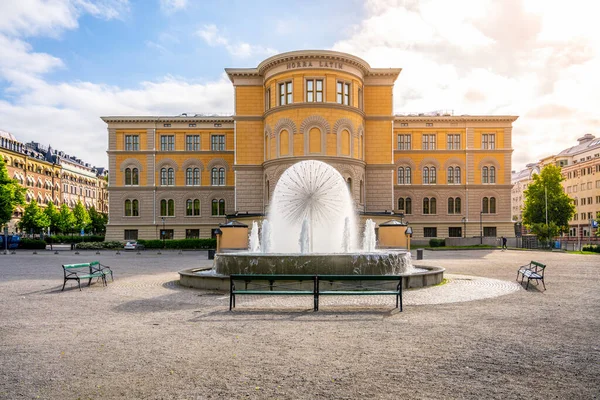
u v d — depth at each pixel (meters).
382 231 29.61
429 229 56.56
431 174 57.06
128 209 55.31
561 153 109.50
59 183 101.00
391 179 45.59
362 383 6.00
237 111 46.09
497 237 53.25
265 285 14.40
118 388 5.88
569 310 11.14
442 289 14.69
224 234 30.75
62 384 6.04
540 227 48.38
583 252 40.03
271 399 5.47
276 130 42.28
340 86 42.19
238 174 45.88
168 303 12.38
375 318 10.16
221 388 5.85
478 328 9.16
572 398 5.53
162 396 5.60
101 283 17.19
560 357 7.18
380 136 45.84
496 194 56.38
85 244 50.38
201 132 56.53
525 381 6.11
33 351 7.62
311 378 6.20
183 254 39.44
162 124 56.34
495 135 56.94
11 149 84.06
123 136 55.97
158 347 7.82
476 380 6.13
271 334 8.70
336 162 40.78
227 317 10.36
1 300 13.17
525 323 9.63
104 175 129.88
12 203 56.41
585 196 90.62
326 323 9.66
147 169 55.53
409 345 7.88
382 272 14.73
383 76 46.16
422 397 5.52
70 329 9.25
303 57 41.16
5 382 6.12
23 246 51.69
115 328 9.31
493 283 16.36
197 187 55.66
